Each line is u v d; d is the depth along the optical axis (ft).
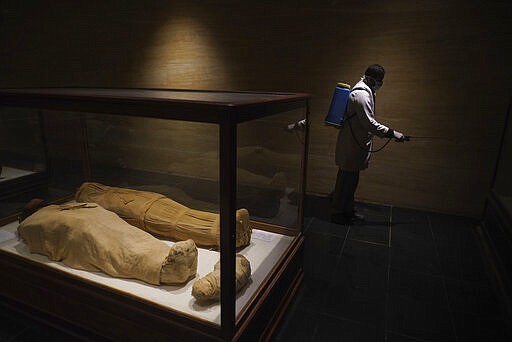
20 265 6.43
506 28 10.19
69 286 5.79
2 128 11.55
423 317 6.89
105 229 6.23
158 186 12.00
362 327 6.59
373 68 9.99
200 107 4.09
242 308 5.19
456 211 12.05
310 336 6.33
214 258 6.66
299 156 7.35
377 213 12.12
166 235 7.38
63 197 10.25
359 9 11.66
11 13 17.53
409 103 11.79
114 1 15.37
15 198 10.75
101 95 5.21
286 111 5.84
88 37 16.40
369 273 8.43
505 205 9.11
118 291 5.42
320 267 8.67
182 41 14.66
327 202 13.00
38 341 6.09
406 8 11.09
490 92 10.80
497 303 7.35
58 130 11.67
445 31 10.84
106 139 11.75
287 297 6.96
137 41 15.52
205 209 9.83
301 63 12.89
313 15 12.28
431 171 12.05
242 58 13.76
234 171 4.16
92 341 5.90
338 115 10.41
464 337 6.37
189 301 5.31
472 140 11.34
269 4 12.79
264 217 8.52
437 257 9.21
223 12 13.58
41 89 7.52
